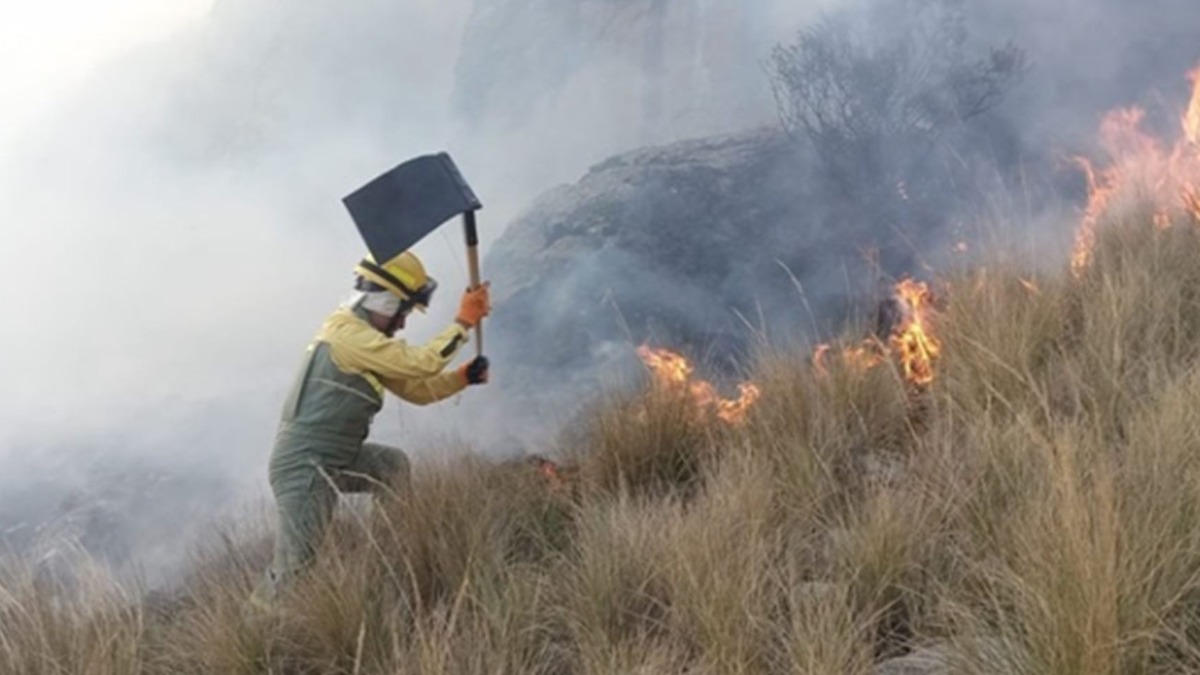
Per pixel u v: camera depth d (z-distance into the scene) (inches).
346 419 191.6
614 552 156.8
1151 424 146.3
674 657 132.7
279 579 181.2
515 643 144.4
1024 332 192.2
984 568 132.7
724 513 157.6
